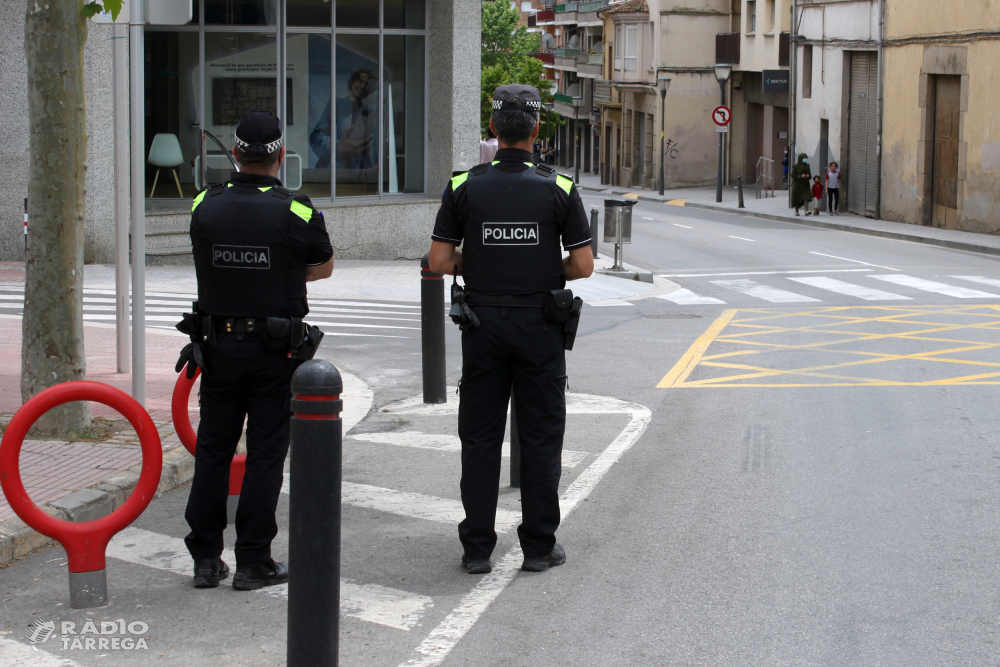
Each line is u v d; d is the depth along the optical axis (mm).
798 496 6254
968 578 4922
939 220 30750
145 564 5168
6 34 17469
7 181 17906
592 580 4941
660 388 9758
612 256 24250
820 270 21266
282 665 4055
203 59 19719
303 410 3686
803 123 40812
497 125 5055
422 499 6266
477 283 5016
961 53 28812
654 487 6473
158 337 11672
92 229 18109
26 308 6871
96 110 17719
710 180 56406
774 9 48688
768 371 10594
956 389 9508
